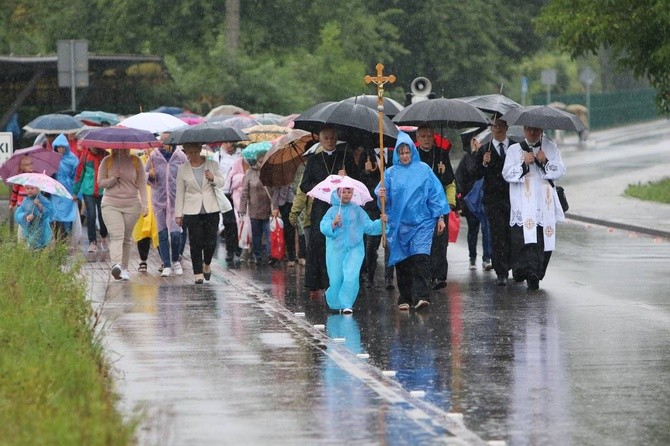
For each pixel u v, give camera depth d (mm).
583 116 151375
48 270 36875
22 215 45031
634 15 71938
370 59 136000
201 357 30109
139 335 33250
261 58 123062
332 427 23141
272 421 23531
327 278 40562
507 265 43750
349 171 41344
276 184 48406
